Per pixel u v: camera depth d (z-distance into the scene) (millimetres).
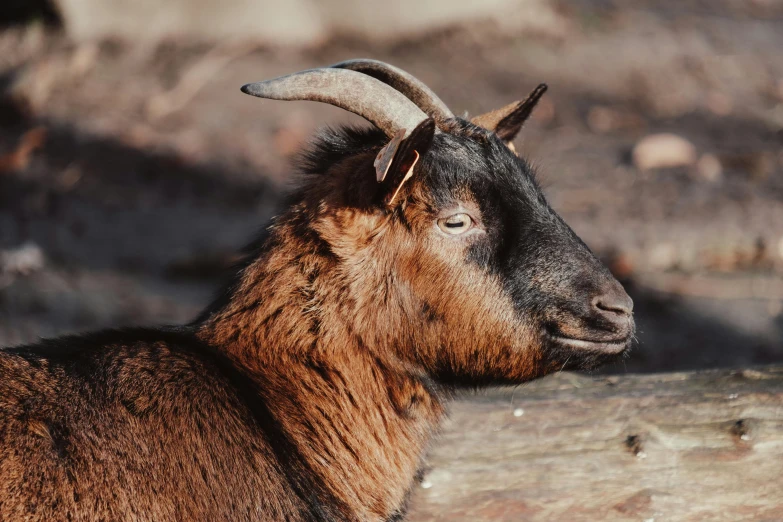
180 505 10203
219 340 11789
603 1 56281
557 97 43438
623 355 12078
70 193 33625
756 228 29922
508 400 14781
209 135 37781
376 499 11914
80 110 38344
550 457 13609
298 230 11828
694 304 26094
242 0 43906
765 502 12922
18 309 24656
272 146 37500
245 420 10961
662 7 57500
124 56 42062
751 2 61531
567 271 11789
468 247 11734
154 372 10969
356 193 11375
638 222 30906
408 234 11633
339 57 44219
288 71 42188
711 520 12844
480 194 11695
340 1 45562
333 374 11766
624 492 13125
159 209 33156
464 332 11938
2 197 32938
